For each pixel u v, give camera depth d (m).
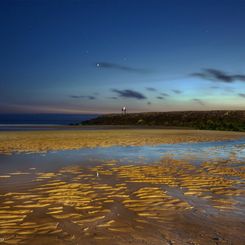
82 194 5.09
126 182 6.03
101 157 9.61
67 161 8.73
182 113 57.28
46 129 29.27
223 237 3.28
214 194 5.13
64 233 3.39
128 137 18.20
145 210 4.23
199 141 16.12
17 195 4.99
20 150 11.39
